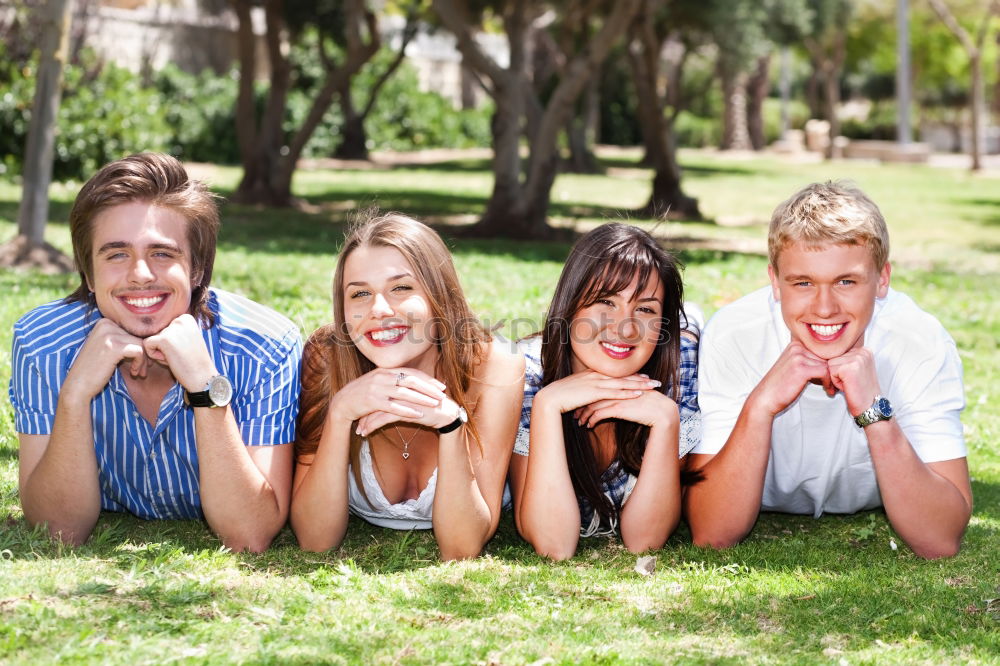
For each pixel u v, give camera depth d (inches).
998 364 283.0
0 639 94.0
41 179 368.5
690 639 104.5
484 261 430.6
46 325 124.0
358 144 1172.5
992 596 117.1
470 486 123.7
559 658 97.8
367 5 732.7
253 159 696.4
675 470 130.4
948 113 2598.4
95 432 125.3
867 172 1328.7
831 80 1632.6
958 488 129.3
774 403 127.2
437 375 128.1
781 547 136.7
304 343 135.0
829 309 121.6
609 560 130.8
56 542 122.1
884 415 124.1
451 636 102.7
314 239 504.1
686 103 1919.3
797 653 101.2
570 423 133.3
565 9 820.6
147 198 116.3
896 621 110.0
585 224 642.8
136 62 1131.9
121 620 100.4
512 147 568.4
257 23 1232.2
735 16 923.4
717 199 892.0
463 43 562.6
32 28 698.8
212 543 130.7
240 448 121.1
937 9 1352.1
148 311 118.3
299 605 109.0
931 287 427.2
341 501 125.3
